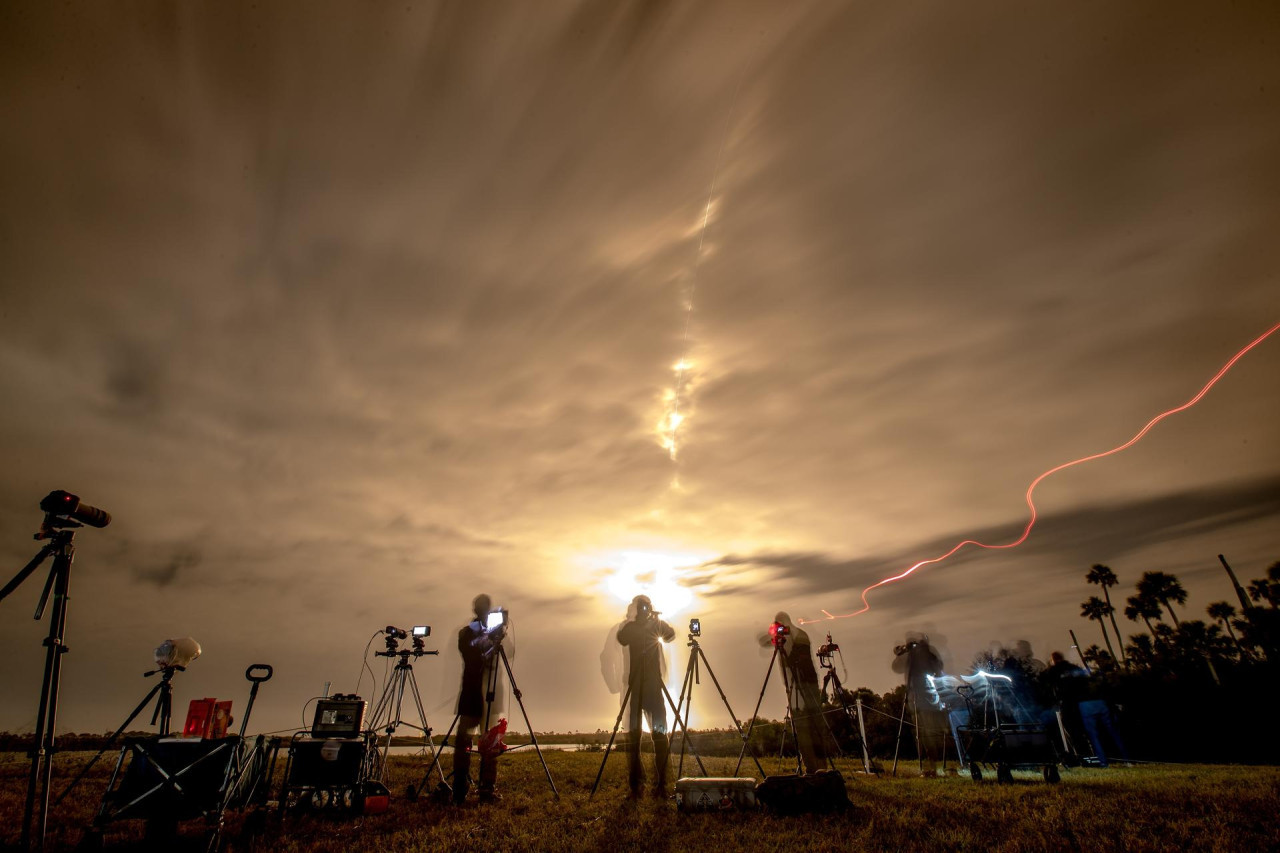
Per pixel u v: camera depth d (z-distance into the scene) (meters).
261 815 5.21
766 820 5.38
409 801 6.96
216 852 4.44
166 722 5.23
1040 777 8.41
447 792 7.16
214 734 5.17
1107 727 10.61
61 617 4.44
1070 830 4.68
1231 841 4.13
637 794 6.84
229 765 4.64
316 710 6.50
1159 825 4.77
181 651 5.38
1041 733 7.98
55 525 4.49
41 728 4.17
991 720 9.18
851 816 5.46
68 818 5.45
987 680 9.42
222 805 4.53
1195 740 11.02
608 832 5.05
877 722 13.79
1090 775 8.52
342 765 6.17
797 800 5.75
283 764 8.70
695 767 10.55
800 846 4.45
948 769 9.91
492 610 7.71
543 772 9.70
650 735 7.12
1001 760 7.95
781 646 7.77
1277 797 5.63
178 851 4.48
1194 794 6.11
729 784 5.99
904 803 6.08
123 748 4.72
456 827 5.35
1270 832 4.39
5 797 6.18
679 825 5.29
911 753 12.66
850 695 13.10
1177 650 32.50
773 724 13.34
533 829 5.25
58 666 4.35
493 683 7.35
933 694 9.91
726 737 15.05
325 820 5.79
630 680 7.31
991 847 4.29
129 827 5.27
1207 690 11.77
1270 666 11.67
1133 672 13.76
